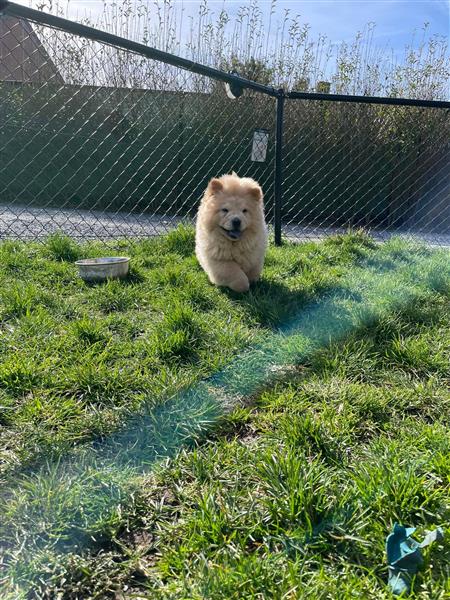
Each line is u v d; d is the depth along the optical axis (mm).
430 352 1528
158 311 1891
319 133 5008
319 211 5348
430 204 5320
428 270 2471
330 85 5398
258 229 2271
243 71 5375
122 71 4750
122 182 5402
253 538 814
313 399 1266
